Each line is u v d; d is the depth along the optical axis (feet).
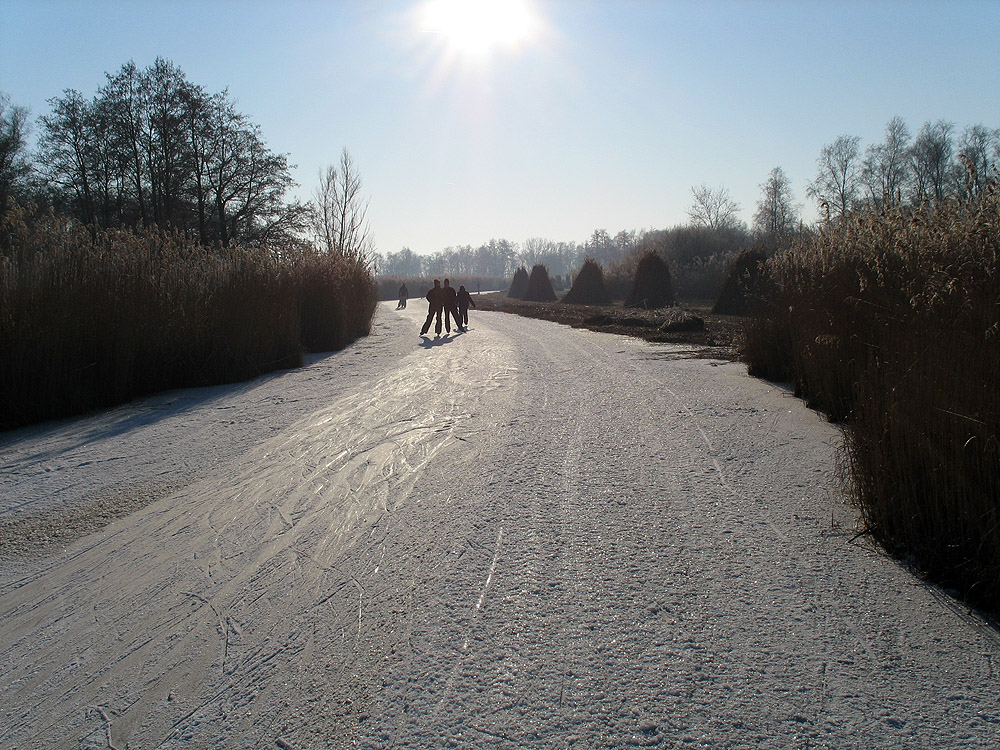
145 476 20.38
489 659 10.01
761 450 20.54
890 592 11.79
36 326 29.76
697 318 64.39
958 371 13.26
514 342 59.00
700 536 14.30
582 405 28.48
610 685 9.28
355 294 68.39
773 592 11.84
